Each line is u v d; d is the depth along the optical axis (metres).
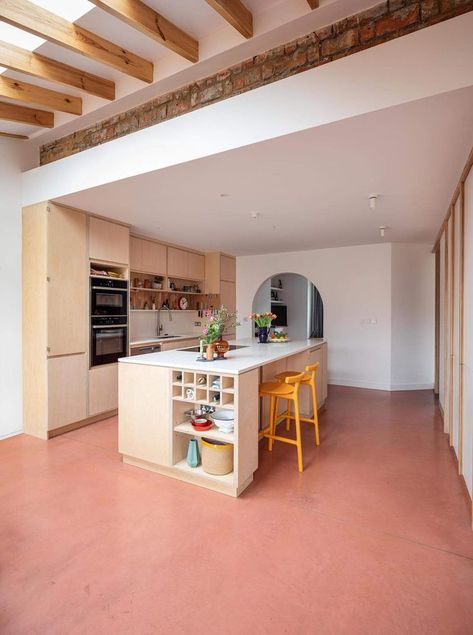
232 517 2.15
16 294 3.58
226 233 4.96
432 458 3.05
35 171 3.49
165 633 1.36
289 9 1.97
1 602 1.51
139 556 1.79
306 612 1.46
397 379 5.77
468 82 1.64
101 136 3.06
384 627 1.39
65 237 3.58
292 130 2.05
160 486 2.53
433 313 5.79
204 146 2.39
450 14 1.72
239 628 1.38
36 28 1.85
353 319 6.00
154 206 3.64
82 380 3.76
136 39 2.24
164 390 2.67
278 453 3.16
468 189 2.52
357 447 3.30
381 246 5.76
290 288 9.70
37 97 2.71
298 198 3.37
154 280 5.58
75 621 1.42
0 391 3.46
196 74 2.42
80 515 2.16
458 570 1.70
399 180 2.89
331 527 2.05
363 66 1.85
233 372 2.37
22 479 2.63
